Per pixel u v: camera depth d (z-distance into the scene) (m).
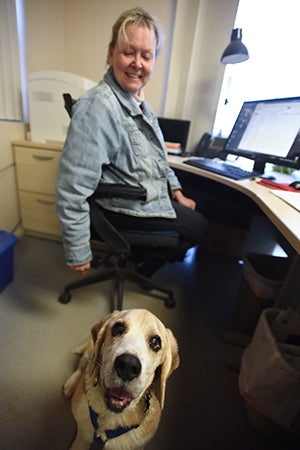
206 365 1.01
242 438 0.78
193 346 1.09
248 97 1.83
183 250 1.05
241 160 1.79
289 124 1.16
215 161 1.58
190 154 1.78
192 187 1.84
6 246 1.20
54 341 1.02
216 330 1.21
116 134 0.84
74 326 1.10
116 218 0.96
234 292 1.52
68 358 0.95
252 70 1.76
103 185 0.90
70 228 0.84
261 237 1.81
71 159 0.79
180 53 1.77
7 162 1.51
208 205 1.81
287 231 0.57
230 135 1.56
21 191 1.64
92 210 0.92
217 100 1.86
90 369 0.62
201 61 1.80
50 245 1.72
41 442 0.70
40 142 1.53
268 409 0.73
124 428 0.58
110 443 0.59
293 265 0.97
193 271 1.69
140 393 0.50
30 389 0.83
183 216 1.06
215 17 1.68
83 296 1.29
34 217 1.70
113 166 0.92
